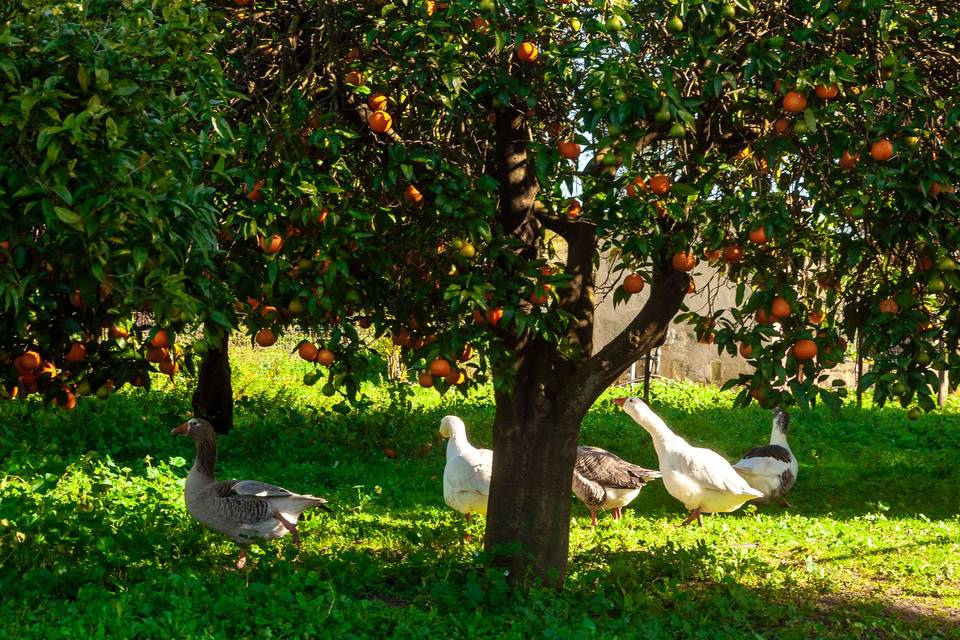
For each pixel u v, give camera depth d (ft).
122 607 20.06
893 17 17.35
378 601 23.32
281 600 21.83
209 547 26.86
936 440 57.00
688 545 32.22
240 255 18.86
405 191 20.33
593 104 17.17
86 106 13.51
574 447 24.41
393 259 20.84
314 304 18.15
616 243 20.34
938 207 17.02
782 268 18.86
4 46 13.32
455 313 19.53
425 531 27.66
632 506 39.29
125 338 20.10
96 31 14.17
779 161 20.85
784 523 36.04
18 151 13.21
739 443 54.65
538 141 20.74
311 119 19.33
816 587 27.78
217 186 17.99
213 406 47.80
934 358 17.89
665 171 20.29
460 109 21.50
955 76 19.10
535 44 18.67
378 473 42.70
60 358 20.24
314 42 20.83
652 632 22.13
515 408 24.31
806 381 18.22
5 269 13.50
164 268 14.44
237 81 20.74
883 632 24.23
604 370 23.34
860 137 17.92
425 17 18.10
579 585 25.39
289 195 18.19
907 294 17.89
